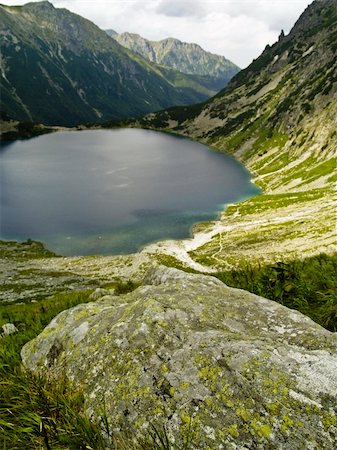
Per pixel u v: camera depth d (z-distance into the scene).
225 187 193.88
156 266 9.96
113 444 4.34
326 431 3.64
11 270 91.81
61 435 4.43
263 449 3.68
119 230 129.50
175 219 142.00
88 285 77.56
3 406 5.27
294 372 4.18
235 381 4.28
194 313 5.76
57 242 119.00
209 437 3.91
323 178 180.38
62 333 6.45
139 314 5.79
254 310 5.99
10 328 10.91
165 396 4.46
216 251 107.75
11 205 152.62
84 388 5.17
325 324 7.41
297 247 98.56
